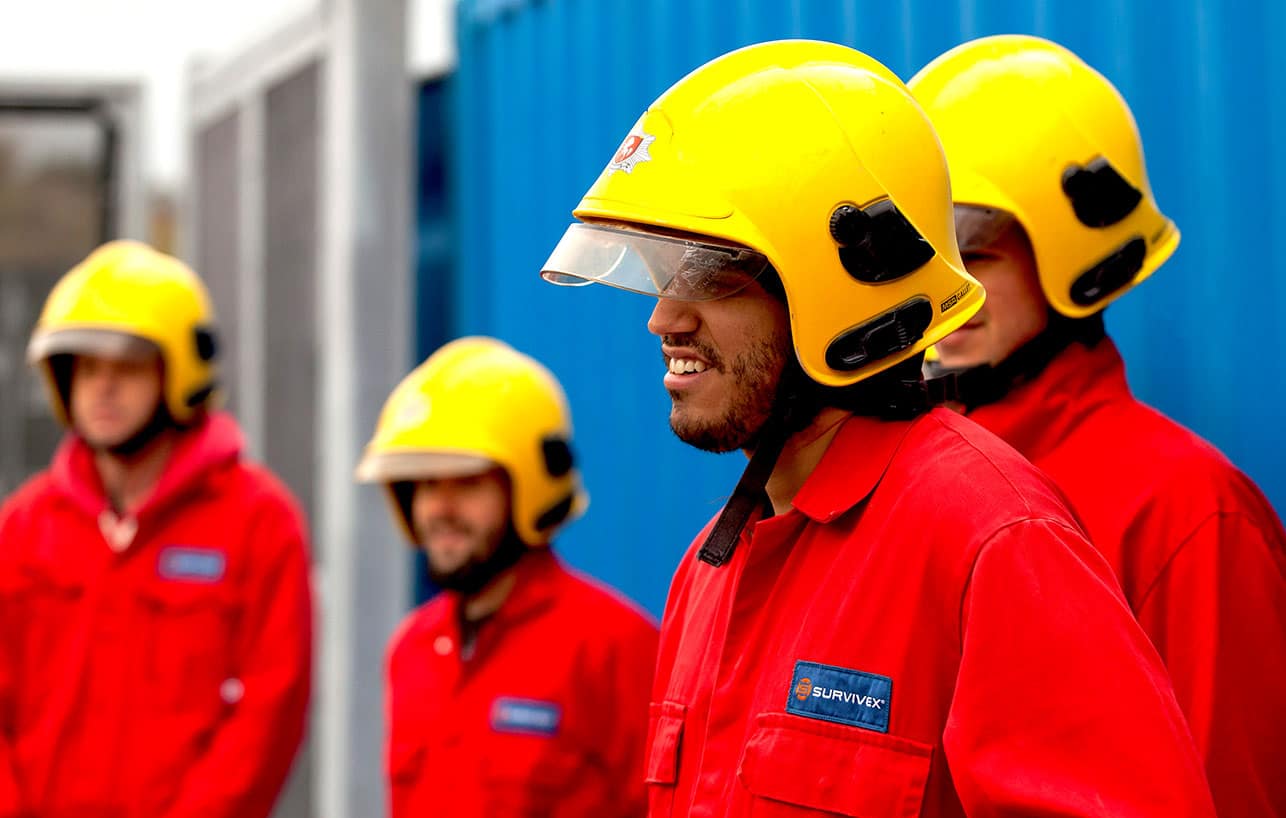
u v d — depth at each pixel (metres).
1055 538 1.32
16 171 5.50
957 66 2.17
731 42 3.19
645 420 3.44
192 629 3.37
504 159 4.09
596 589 2.88
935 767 1.34
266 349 4.84
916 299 1.49
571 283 1.59
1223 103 2.25
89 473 3.52
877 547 1.40
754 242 1.44
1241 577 1.87
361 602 4.12
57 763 3.36
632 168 1.52
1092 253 2.06
